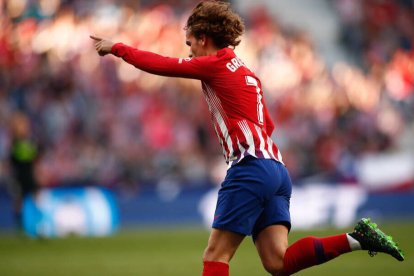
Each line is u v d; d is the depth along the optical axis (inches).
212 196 2282.2
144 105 2551.7
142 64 656.4
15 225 2111.2
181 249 1534.2
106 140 2425.0
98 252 1498.5
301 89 2812.5
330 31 3245.6
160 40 2832.2
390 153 2635.3
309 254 649.6
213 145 2506.2
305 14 3284.9
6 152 2326.5
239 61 677.3
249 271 1157.7
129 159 2326.5
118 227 2191.2
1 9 2743.6
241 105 660.1
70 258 1385.3
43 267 1232.8
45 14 2773.1
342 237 653.3
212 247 652.1
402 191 2444.6
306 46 3026.6
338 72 2994.6
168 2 2955.2
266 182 648.4
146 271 1164.5
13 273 1146.0
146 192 2245.3
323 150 2556.6
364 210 2378.2
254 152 652.1
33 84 2529.5
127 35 2812.5
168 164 2353.6
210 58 662.5
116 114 2519.7
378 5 3294.8
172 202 2253.9
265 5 3253.0
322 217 2317.9
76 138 2404.0
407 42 3221.0
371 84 2950.3
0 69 2544.3
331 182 2391.7
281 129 2628.0
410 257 1341.0
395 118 2847.0
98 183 2223.2
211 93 666.8
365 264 1237.1
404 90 3006.9
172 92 2620.6
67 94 2522.1
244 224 645.3
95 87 2571.4
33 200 1932.8
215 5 681.6
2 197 2114.9
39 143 2346.2
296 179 2388.0
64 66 2588.6
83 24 2773.1
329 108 2748.5
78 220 2090.3
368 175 2440.9
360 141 2687.0
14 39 2674.7
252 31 3002.0
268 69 2851.9
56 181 2235.5
